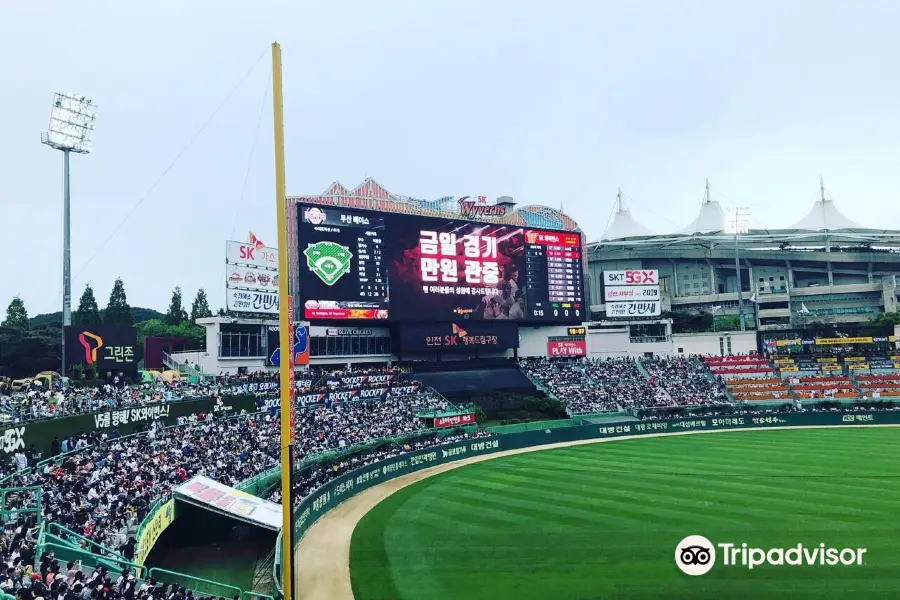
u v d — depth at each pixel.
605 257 165.38
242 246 65.25
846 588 25.86
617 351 100.38
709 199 177.75
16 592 18.02
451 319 79.25
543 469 53.94
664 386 90.81
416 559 31.62
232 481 38.69
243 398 54.25
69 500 28.08
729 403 87.06
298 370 70.12
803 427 78.19
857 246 162.38
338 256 71.25
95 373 51.03
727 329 133.88
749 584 26.62
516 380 84.69
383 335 79.44
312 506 38.88
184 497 31.81
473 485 48.44
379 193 82.44
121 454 36.28
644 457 58.41
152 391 49.53
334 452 52.34
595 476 49.72
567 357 94.19
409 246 76.62
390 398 70.19
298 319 69.12
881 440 65.00
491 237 83.12
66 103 52.47
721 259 168.75
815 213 172.62
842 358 95.81
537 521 37.16
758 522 35.12
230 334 65.88
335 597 27.38
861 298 154.00
